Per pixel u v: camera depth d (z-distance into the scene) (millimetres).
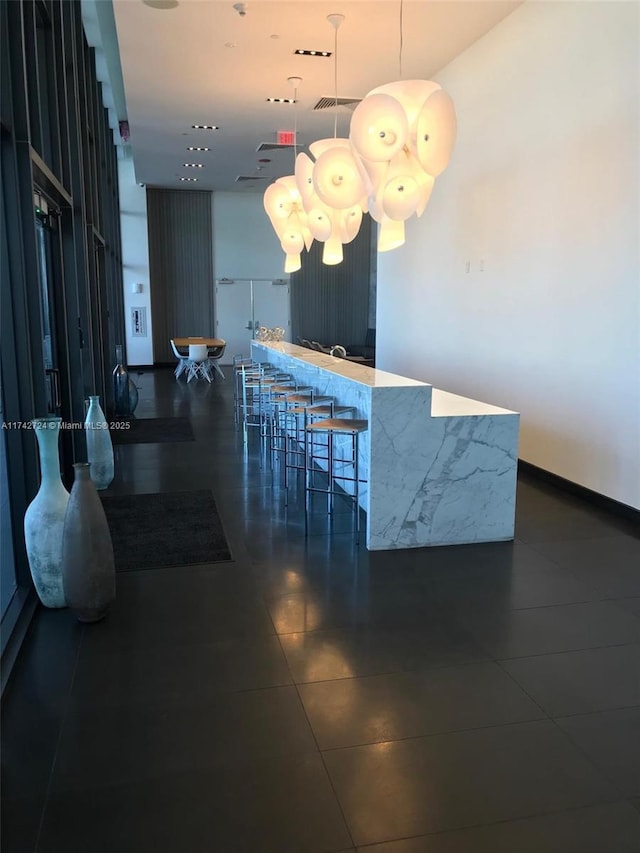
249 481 5555
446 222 7223
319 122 8812
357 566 3740
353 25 5844
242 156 10922
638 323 4379
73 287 5422
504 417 4031
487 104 6199
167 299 15234
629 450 4527
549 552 3971
